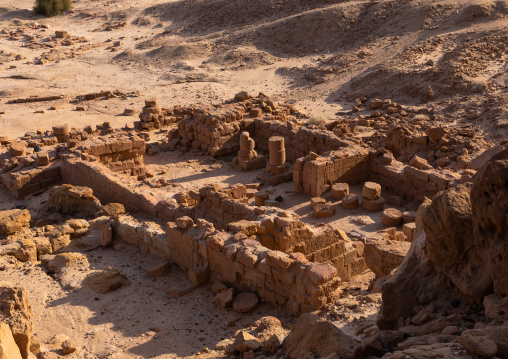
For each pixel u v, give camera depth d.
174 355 12.20
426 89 40.62
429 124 34.88
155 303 15.03
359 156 26.62
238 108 35.03
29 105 44.88
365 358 7.89
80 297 15.12
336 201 25.09
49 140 33.31
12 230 19.30
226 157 32.47
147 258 18.12
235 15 68.06
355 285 16.78
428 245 9.76
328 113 40.44
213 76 52.06
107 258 18.09
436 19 52.91
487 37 45.75
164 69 55.94
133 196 23.88
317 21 58.81
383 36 53.41
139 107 43.91
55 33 73.56
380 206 23.94
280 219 16.67
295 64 53.50
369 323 10.87
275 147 28.16
